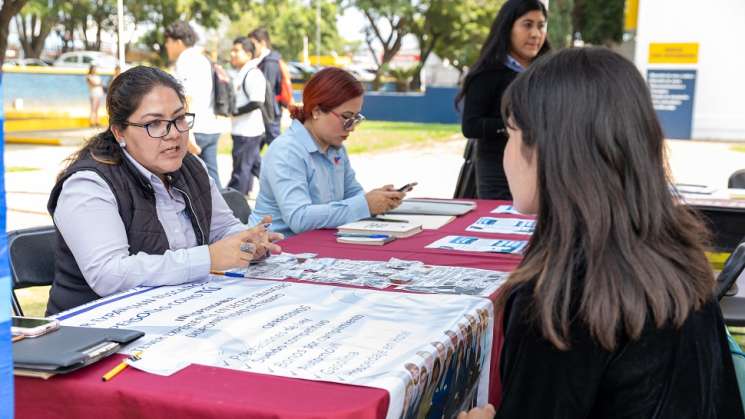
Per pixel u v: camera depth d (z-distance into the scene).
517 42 4.17
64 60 26.80
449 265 2.32
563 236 1.18
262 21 37.16
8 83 17.03
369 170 11.65
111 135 2.21
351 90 3.16
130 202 2.16
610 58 1.23
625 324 1.14
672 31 15.42
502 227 3.04
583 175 1.18
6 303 1.05
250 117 7.68
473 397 1.81
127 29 33.16
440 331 1.58
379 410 1.24
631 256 1.16
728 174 10.46
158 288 1.97
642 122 1.20
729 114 15.57
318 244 2.66
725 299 3.26
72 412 1.34
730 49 15.30
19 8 12.62
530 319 1.18
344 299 1.84
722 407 1.23
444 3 31.88
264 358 1.43
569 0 20.66
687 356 1.16
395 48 34.34
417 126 20.36
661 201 1.21
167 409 1.27
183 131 2.20
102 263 2.02
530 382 1.18
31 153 13.20
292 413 1.19
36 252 2.47
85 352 1.40
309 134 3.22
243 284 2.01
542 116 1.22
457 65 33.53
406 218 3.21
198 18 32.50
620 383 1.15
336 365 1.38
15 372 1.35
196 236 2.36
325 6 37.94
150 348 1.48
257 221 3.20
